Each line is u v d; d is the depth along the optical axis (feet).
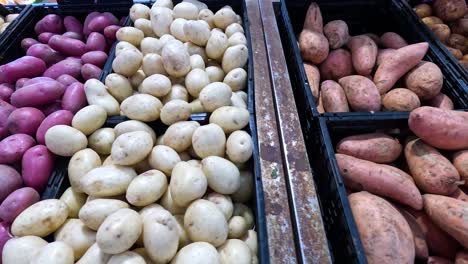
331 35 2.52
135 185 1.48
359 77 2.21
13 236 1.49
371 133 1.94
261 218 1.54
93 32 2.68
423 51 2.17
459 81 2.15
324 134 1.84
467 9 2.95
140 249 1.36
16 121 1.87
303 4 2.94
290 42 2.56
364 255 1.37
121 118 1.97
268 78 2.45
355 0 2.92
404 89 2.12
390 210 1.54
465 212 1.44
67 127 1.73
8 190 1.65
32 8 2.98
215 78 2.27
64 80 2.24
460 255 1.50
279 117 2.10
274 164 1.88
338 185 1.62
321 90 2.32
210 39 2.31
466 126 1.67
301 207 1.67
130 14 2.70
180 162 1.58
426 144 1.78
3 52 2.61
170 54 2.02
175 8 2.57
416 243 1.58
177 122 1.82
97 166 1.70
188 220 1.41
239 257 1.40
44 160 1.71
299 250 1.54
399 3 2.84
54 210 1.44
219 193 1.59
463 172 1.68
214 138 1.68
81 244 1.40
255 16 3.12
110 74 2.11
